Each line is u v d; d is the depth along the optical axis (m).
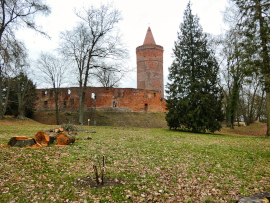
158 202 5.07
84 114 35.94
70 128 16.89
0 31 10.91
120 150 10.30
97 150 10.01
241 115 44.66
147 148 11.07
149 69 51.69
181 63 24.95
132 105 39.53
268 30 9.29
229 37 10.34
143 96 40.53
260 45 9.48
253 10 9.32
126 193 5.48
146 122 35.12
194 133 21.84
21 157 7.72
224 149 11.20
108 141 12.72
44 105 39.56
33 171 6.62
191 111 22.72
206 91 23.25
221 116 22.88
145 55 52.00
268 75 9.63
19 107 29.80
